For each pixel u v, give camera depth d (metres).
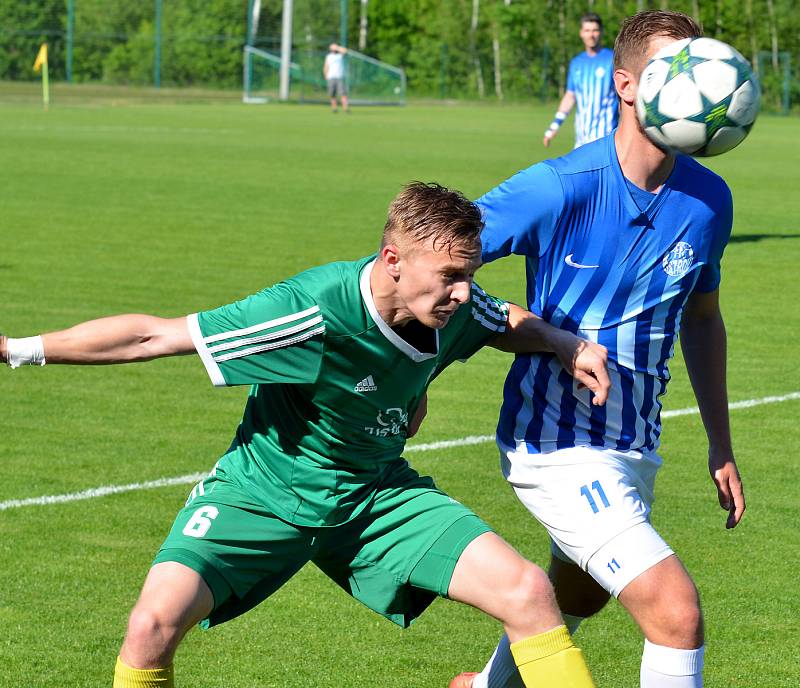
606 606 11.56
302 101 118.38
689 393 19.38
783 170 58.44
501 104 129.38
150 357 7.77
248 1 119.62
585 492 8.34
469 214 7.52
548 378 8.68
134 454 15.67
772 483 14.95
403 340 7.92
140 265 28.64
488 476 15.09
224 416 17.55
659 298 8.70
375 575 8.38
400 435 8.41
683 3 138.25
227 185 46.25
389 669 10.14
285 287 7.90
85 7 123.31
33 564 12.07
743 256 32.34
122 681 7.52
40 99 104.62
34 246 31.02
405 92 133.12
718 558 12.55
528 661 7.72
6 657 10.12
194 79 125.06
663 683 7.79
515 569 7.85
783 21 133.88
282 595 11.70
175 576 7.73
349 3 153.75
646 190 8.58
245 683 9.84
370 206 40.84
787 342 22.69
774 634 10.84
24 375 19.62
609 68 33.03
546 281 8.82
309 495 8.18
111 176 48.34
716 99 8.12
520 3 138.62
